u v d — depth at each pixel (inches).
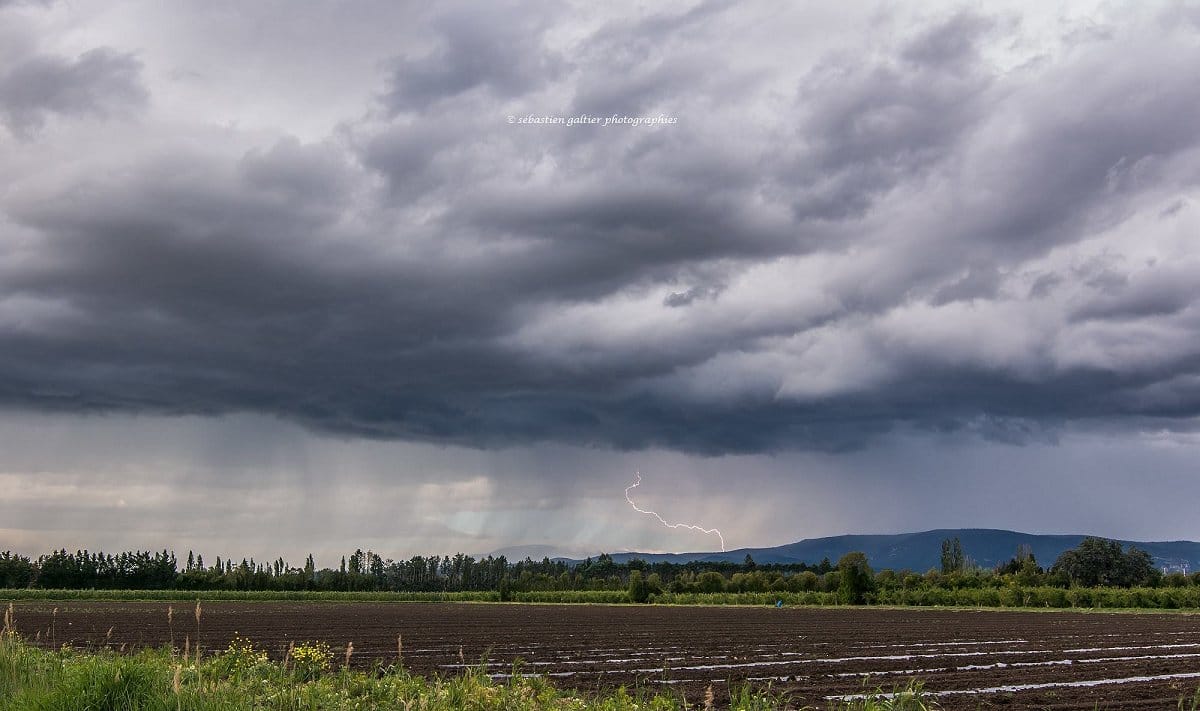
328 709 578.6
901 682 984.9
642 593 4662.9
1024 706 811.4
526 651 1408.7
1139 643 1596.9
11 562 6063.0
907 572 4458.7
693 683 966.4
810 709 713.6
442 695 625.3
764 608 3769.7
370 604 4399.6
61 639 1581.0
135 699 520.4
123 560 6387.8
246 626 2149.4
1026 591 3467.0
